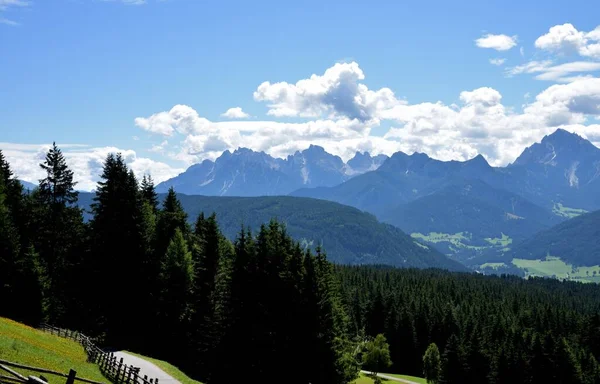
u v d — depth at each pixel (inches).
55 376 1143.6
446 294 7263.8
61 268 2588.6
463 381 3678.6
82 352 1775.3
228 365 1973.4
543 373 3801.7
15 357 1148.5
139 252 2394.2
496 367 3705.7
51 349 1539.1
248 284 2025.1
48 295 2512.3
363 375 4151.1
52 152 2628.0
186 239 2822.3
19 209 2719.0
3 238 2326.5
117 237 2354.8
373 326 5497.1
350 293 6131.9
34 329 1926.7
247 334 1988.2
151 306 2388.0
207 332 2130.9
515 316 6328.7
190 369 2245.3
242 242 2074.3
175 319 2369.6
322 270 2327.8
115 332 2368.4
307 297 2100.1
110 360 1525.6
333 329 2181.3
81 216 2696.9
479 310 6063.0
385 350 4394.7
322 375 2090.3
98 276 2336.4
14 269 2320.4
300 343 2055.9
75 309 2536.9
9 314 2287.2
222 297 2064.5
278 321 2034.9
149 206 2856.8
